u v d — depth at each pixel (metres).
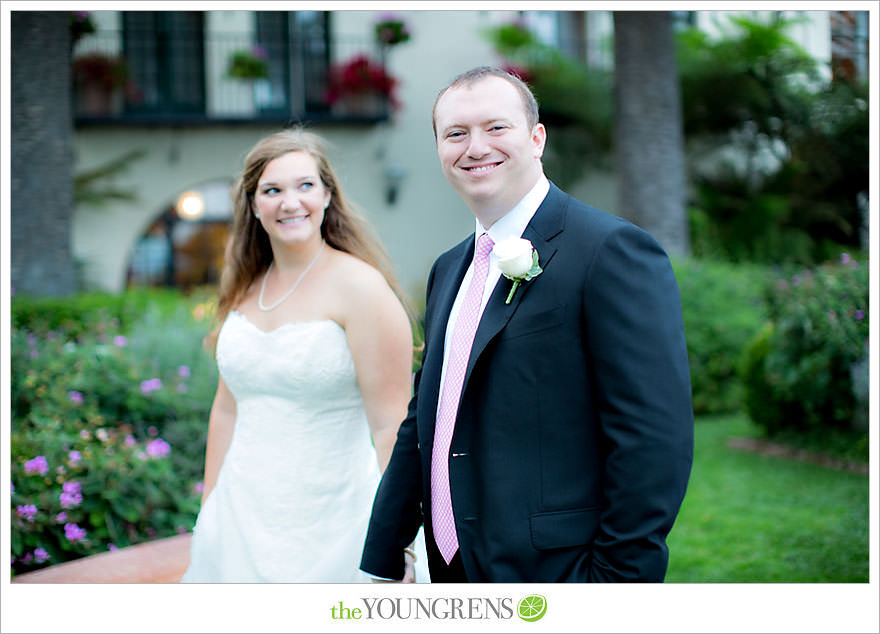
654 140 8.55
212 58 11.60
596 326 1.56
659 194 8.55
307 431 2.57
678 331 1.57
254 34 11.68
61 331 5.92
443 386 1.79
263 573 2.51
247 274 2.78
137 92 11.23
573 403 1.60
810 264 10.80
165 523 3.83
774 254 10.92
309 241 2.63
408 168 12.10
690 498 4.92
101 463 3.72
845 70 10.02
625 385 1.52
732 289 7.70
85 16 10.34
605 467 1.57
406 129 12.09
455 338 1.78
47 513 3.50
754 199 11.49
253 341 2.59
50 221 7.53
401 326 2.57
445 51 12.05
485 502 1.64
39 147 7.48
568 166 11.98
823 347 5.67
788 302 5.88
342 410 2.61
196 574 2.71
